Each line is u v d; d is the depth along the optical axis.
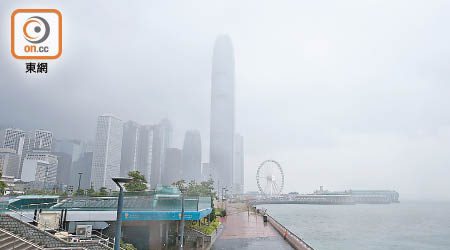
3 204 32.06
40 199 34.66
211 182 86.44
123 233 35.84
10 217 24.83
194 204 36.59
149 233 36.09
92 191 88.19
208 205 47.34
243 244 42.28
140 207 35.66
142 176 62.66
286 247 40.00
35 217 31.89
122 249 30.19
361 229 122.94
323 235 100.81
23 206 32.69
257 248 39.19
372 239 94.12
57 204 34.59
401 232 115.81
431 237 102.62
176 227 40.16
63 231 31.34
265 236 50.44
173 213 35.38
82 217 33.84
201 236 40.56
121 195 17.16
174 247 37.84
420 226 142.62
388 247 80.94
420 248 81.00
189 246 38.69
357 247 79.00
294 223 147.38
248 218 89.62
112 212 34.66
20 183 198.50
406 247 81.81
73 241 28.11
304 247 35.94
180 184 75.38
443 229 129.25
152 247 35.94
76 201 35.09
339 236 99.06
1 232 23.28
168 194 43.59
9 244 22.14
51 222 32.59
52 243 25.16
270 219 75.00
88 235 32.38
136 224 35.88
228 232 55.94
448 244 87.81
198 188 78.19
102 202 35.41
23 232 24.67
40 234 24.98
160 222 36.56
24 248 22.66
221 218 89.81
